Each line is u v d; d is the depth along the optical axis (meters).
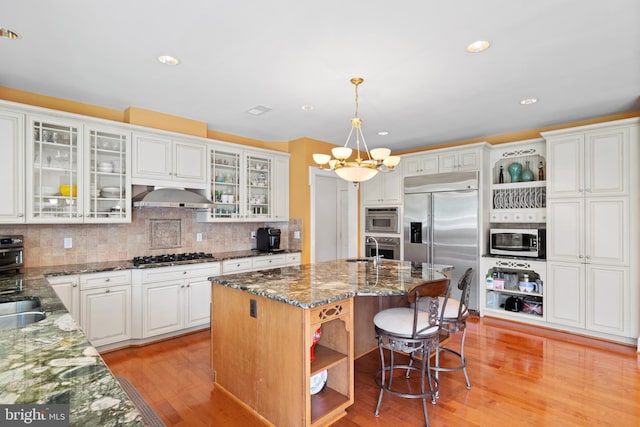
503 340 3.59
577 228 3.75
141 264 3.44
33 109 2.89
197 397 2.43
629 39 2.19
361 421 2.17
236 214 4.47
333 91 3.09
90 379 0.93
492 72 2.68
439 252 4.82
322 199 5.29
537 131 4.36
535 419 2.18
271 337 2.11
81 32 2.11
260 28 2.07
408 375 2.78
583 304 3.70
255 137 4.89
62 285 2.91
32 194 2.91
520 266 4.15
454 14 1.92
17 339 1.24
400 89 3.03
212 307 2.64
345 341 2.27
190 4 1.84
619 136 3.50
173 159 3.81
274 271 2.92
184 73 2.71
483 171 4.51
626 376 2.77
